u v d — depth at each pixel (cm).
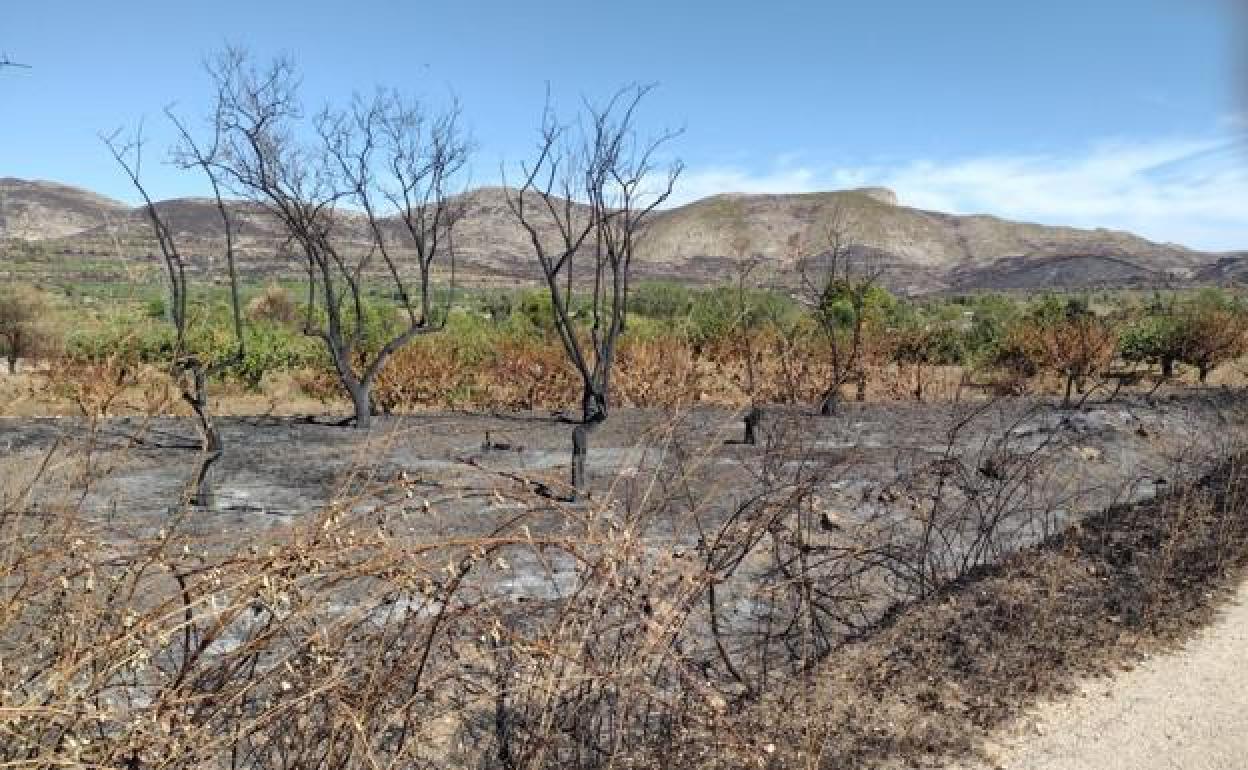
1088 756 421
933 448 1060
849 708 453
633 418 1219
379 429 1141
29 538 266
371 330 1616
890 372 1795
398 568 268
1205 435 1175
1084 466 986
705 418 1116
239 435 1093
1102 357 1678
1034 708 462
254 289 2583
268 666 340
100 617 256
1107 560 671
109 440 932
